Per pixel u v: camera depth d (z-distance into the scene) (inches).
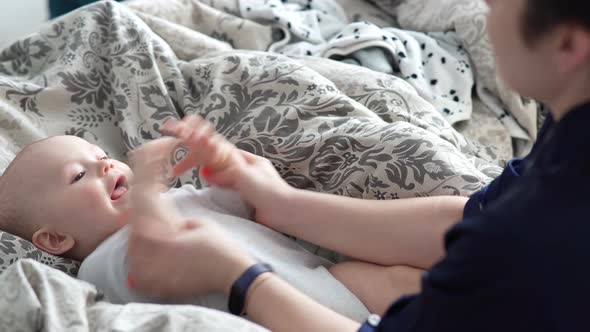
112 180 40.3
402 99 47.7
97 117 48.6
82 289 30.5
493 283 18.6
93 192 39.4
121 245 36.4
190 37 55.7
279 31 63.1
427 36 62.1
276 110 45.0
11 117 45.6
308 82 46.0
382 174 38.9
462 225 19.6
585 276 17.6
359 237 35.3
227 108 46.7
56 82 48.3
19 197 39.9
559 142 18.5
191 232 31.6
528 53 18.1
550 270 17.8
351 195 40.2
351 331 27.4
